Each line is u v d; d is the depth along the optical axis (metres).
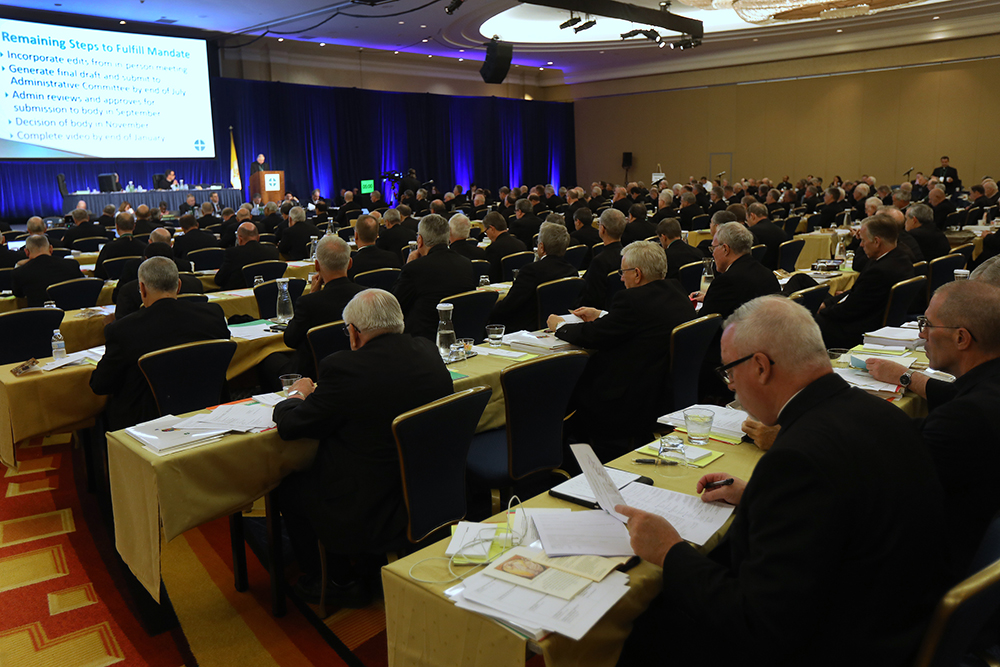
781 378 1.41
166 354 2.90
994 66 15.93
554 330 3.62
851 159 18.14
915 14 14.68
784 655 1.27
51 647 2.30
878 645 1.25
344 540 2.26
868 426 1.31
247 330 4.15
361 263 5.48
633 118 21.47
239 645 2.31
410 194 14.54
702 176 20.50
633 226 7.89
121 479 2.35
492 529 1.64
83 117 13.24
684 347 3.11
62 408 3.23
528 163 21.91
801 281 4.82
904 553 1.25
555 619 1.28
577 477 1.92
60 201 13.89
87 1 12.01
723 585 1.31
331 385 2.19
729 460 2.01
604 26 16.72
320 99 17.30
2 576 2.74
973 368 1.90
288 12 12.89
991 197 11.33
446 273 4.40
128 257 6.53
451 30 14.82
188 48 14.39
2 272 6.56
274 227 10.62
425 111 19.39
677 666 1.60
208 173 15.59
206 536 3.07
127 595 2.61
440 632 1.42
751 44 17.83
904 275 4.12
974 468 1.71
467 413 2.23
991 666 1.49
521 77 21.73
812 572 1.22
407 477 2.14
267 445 2.38
